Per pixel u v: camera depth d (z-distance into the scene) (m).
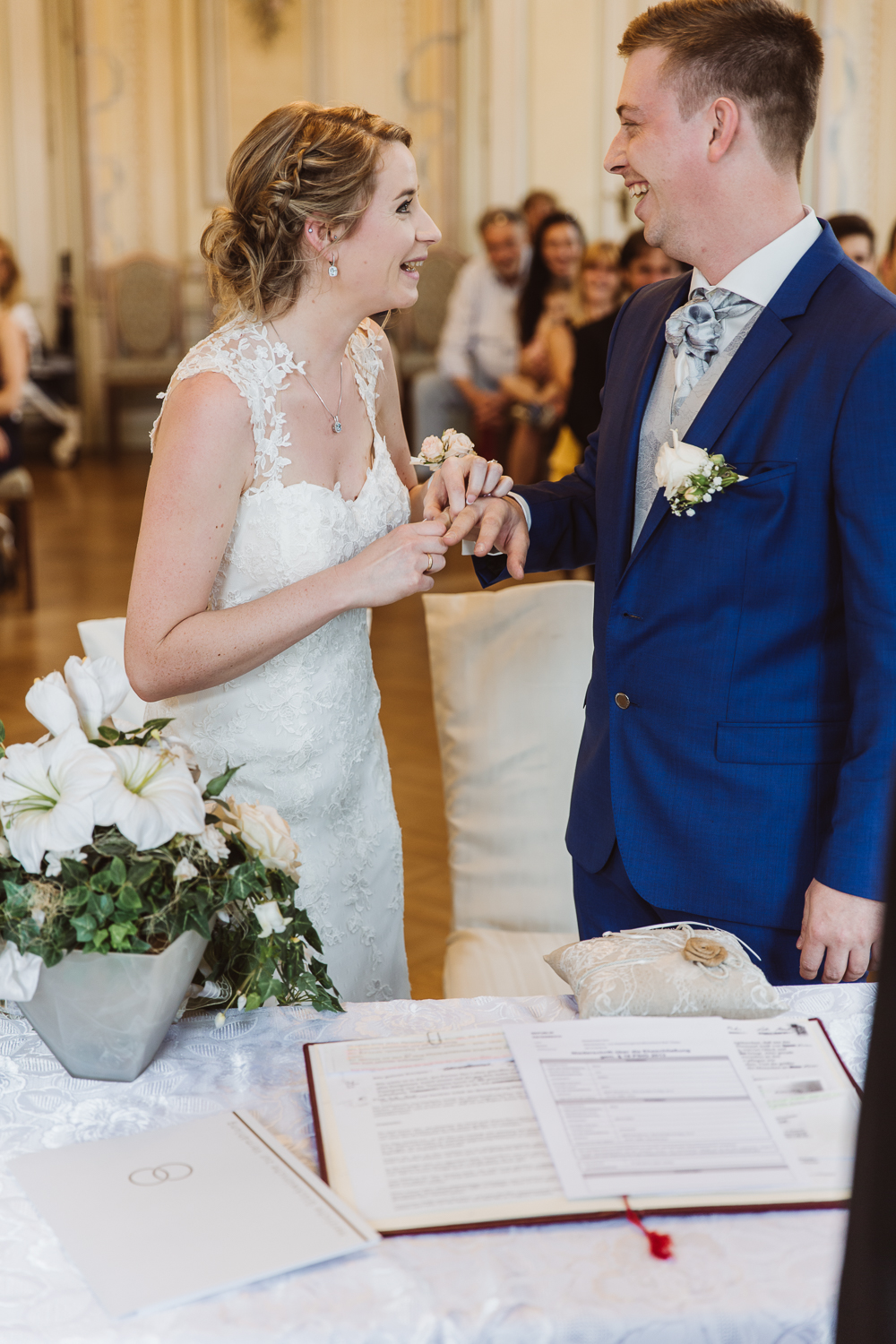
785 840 1.64
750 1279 0.99
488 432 6.95
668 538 1.66
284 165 1.68
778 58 1.52
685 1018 1.30
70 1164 1.12
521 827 2.31
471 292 7.00
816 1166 1.10
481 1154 1.11
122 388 12.03
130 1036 1.24
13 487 6.33
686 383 1.69
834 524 1.56
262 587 1.80
